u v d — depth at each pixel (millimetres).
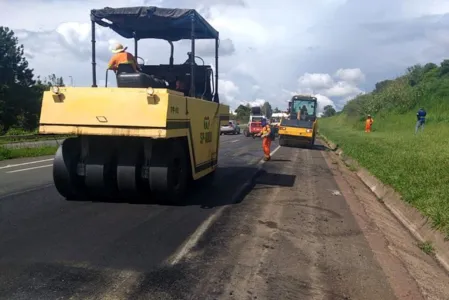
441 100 35938
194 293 4316
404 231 7426
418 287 4820
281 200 8930
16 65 51906
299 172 13609
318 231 6719
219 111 10398
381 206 9328
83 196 8367
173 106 7230
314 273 4992
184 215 7348
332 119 76875
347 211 8172
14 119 47938
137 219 6988
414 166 11578
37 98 51812
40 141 23719
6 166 13906
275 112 46312
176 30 9836
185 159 8312
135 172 7570
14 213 7176
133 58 8484
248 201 8703
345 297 4418
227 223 6926
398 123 36750
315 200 9062
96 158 7738
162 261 5133
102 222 6750
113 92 7098
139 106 7016
